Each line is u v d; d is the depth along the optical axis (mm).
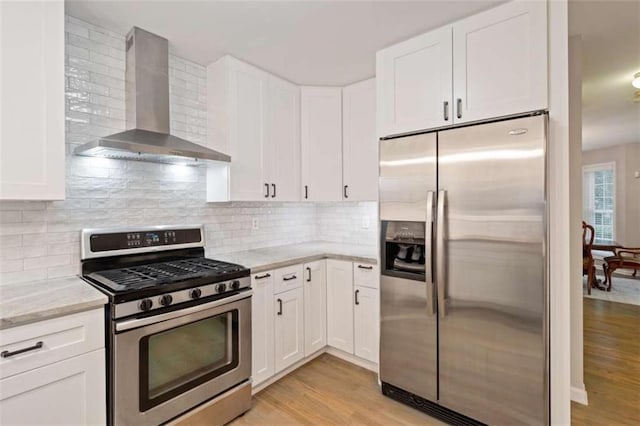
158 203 2283
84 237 1872
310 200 2953
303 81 2877
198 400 1794
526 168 1662
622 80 3125
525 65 1719
